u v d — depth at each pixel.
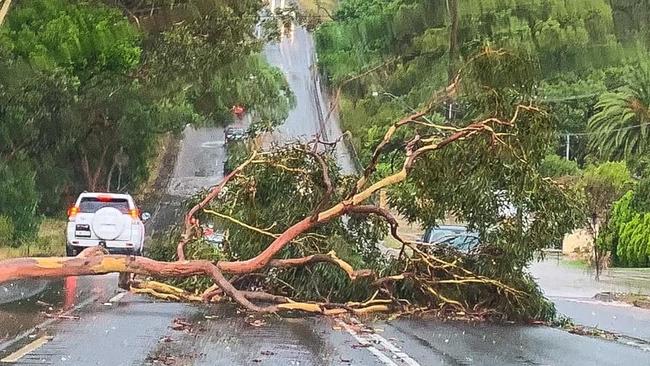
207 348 13.33
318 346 13.92
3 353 12.33
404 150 18.27
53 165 42.06
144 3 35.41
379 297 18.05
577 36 46.50
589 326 18.84
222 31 36.22
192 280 18.58
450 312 18.05
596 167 51.53
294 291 17.97
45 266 13.40
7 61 27.45
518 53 17.53
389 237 24.88
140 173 51.53
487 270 17.72
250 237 18.42
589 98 61.06
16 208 32.94
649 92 52.31
